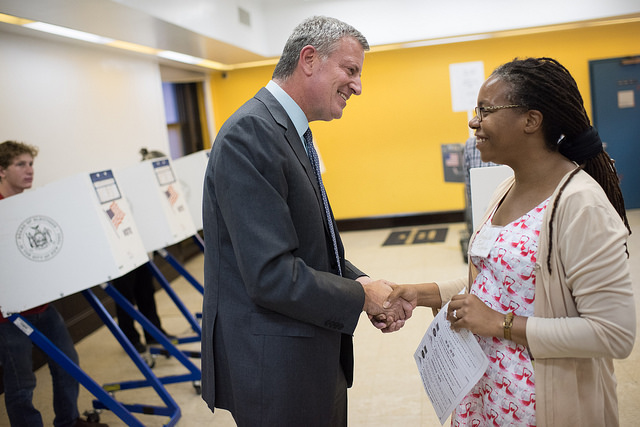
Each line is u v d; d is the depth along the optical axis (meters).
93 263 2.67
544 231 1.22
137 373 3.93
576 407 1.23
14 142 3.01
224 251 1.52
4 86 4.51
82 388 3.75
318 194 1.57
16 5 3.70
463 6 7.07
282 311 1.42
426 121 8.27
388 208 8.55
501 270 1.30
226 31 5.89
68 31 4.73
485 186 2.33
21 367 2.77
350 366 1.74
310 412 1.51
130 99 6.32
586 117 1.27
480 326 1.27
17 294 2.67
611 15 6.84
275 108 1.52
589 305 1.16
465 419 1.41
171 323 5.02
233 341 1.50
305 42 1.53
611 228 1.15
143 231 3.77
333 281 1.46
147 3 4.22
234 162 1.40
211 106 8.58
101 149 5.70
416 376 3.40
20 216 2.64
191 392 3.56
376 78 8.27
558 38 7.75
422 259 6.31
